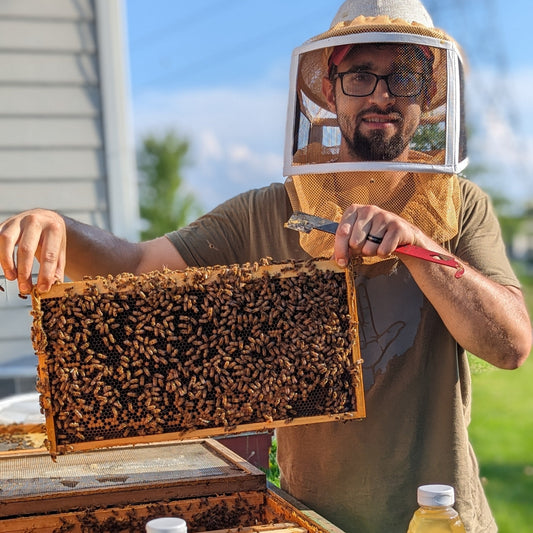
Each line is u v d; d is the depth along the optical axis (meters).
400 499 2.49
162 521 1.72
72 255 2.67
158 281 2.14
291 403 2.22
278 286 2.22
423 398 2.54
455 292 2.29
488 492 12.27
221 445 2.68
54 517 2.17
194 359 2.16
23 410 3.35
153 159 19.16
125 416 2.14
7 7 5.95
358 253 2.18
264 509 2.34
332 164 2.40
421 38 2.40
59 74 6.08
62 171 6.10
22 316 5.07
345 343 2.21
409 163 2.38
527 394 18.09
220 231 2.88
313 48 2.46
